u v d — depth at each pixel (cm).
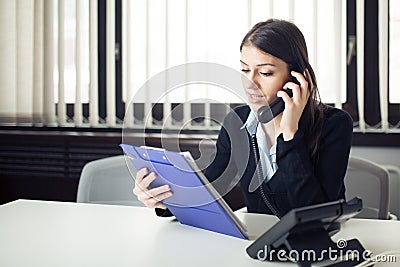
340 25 283
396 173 270
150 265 124
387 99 285
